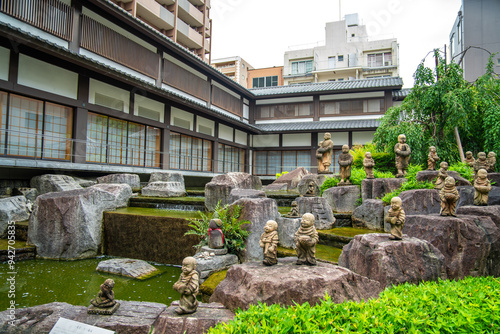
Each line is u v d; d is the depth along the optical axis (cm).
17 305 559
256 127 2822
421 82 1514
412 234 649
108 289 448
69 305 475
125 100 1744
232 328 332
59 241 877
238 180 1179
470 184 930
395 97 2711
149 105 1906
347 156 1148
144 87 1619
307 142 2878
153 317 435
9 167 1183
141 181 1784
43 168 1284
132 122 1803
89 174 1500
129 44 1747
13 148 1260
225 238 722
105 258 905
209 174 2405
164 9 2958
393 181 1037
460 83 1452
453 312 367
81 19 1498
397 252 514
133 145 1808
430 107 1474
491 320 347
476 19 2398
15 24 1252
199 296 598
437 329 329
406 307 370
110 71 1401
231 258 696
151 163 1928
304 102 2973
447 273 576
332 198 1115
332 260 689
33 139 1326
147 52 1875
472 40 2392
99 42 1575
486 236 616
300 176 1658
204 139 2445
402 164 1163
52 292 626
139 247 901
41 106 1362
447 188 642
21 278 707
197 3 3522
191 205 1159
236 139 2838
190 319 416
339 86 2912
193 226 791
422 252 523
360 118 2803
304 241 489
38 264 824
